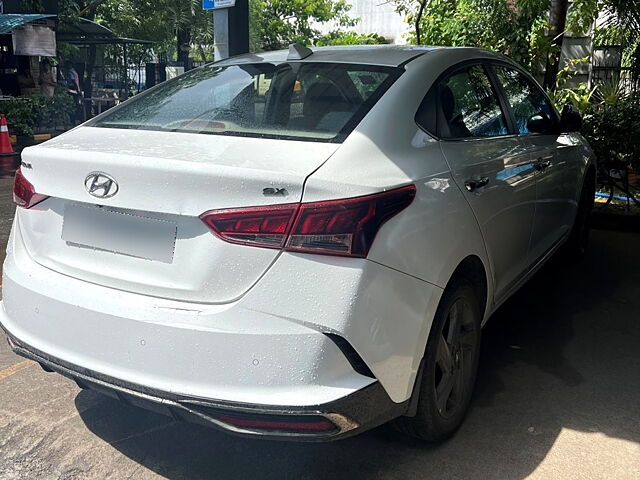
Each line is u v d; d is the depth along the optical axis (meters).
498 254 3.45
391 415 2.56
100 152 2.58
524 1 8.51
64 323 2.60
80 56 22.11
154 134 2.85
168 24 23.20
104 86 23.22
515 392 3.53
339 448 3.00
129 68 24.77
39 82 16.81
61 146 2.75
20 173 2.90
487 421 3.23
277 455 2.95
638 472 2.84
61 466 2.85
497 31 9.10
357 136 2.68
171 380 2.38
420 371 2.69
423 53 3.48
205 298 2.38
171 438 3.07
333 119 2.82
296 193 2.31
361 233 2.34
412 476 2.80
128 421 3.20
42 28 15.76
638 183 7.61
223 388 2.33
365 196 2.38
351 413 2.34
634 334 4.31
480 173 3.21
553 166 4.39
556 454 2.96
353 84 3.09
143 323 2.41
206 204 2.37
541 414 3.30
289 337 2.28
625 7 8.58
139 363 2.43
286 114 2.93
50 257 2.76
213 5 6.56
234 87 3.28
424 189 2.71
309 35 24.69
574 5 8.97
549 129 4.21
